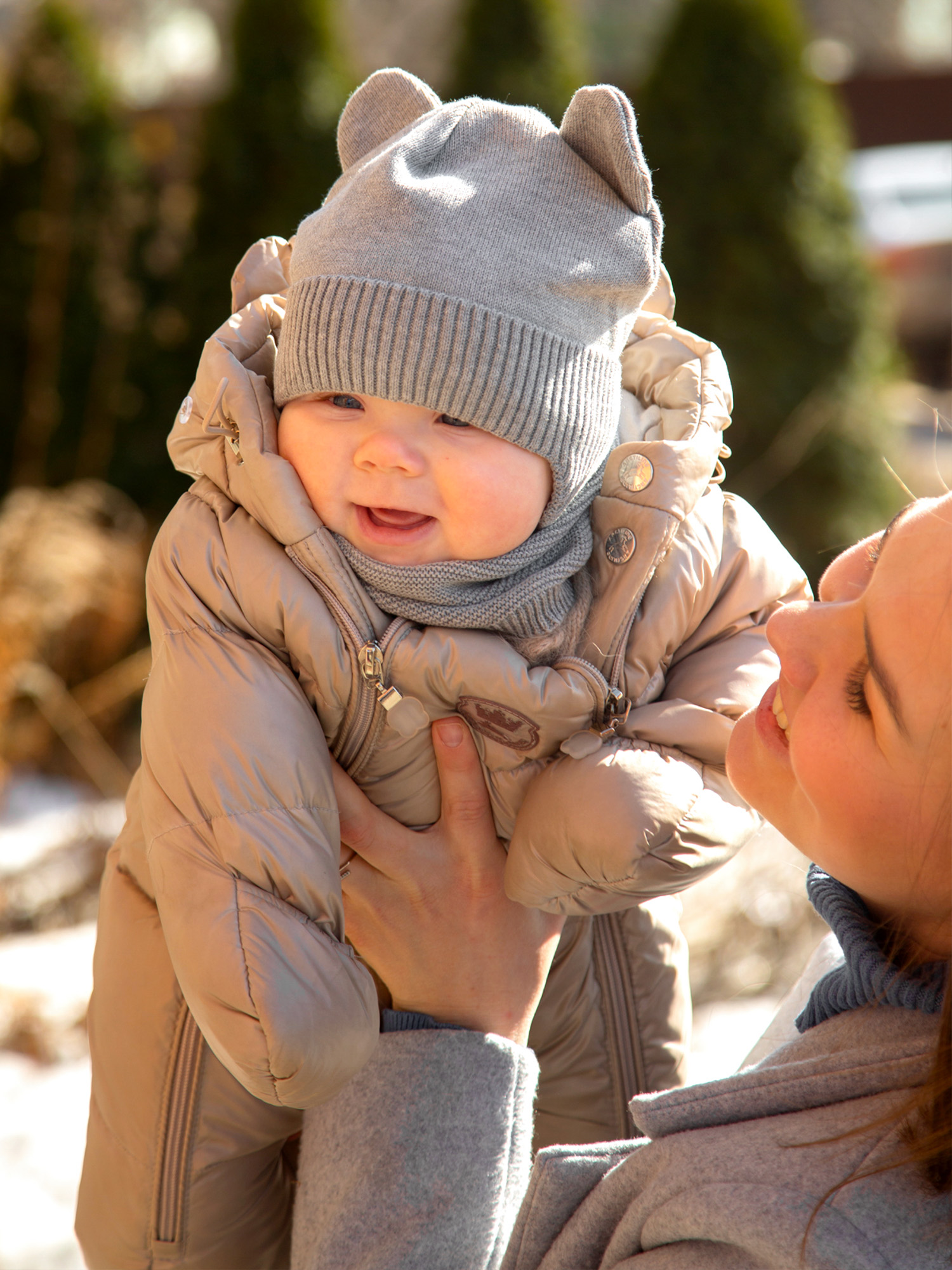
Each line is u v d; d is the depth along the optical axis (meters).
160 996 1.10
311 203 4.58
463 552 1.00
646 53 4.93
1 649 3.55
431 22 8.76
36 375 4.74
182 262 4.70
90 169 4.82
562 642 1.06
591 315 1.01
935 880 0.71
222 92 4.66
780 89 4.31
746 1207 0.67
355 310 0.96
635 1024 1.25
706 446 1.06
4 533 3.88
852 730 0.73
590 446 1.03
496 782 1.08
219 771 0.92
